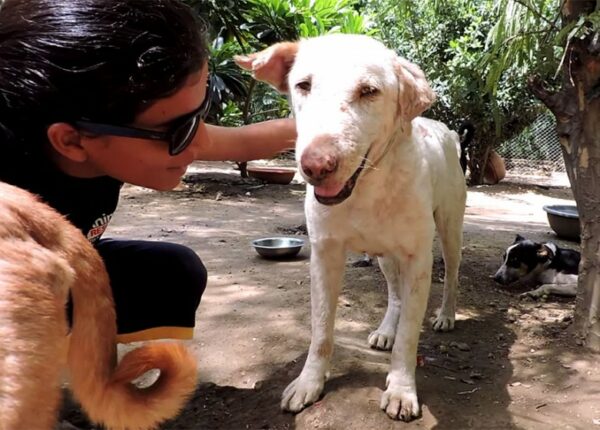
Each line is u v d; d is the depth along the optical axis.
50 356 0.54
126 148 0.67
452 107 4.12
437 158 1.34
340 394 1.14
